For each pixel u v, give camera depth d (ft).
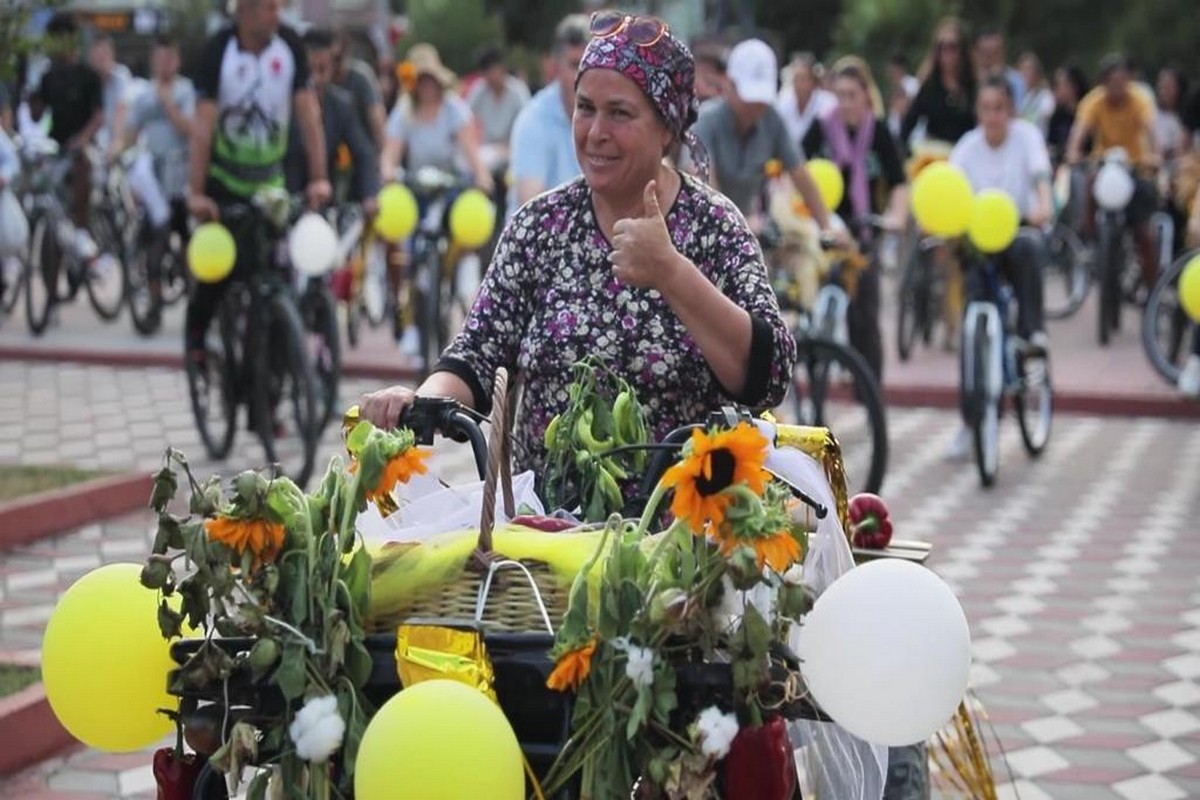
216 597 14.89
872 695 15.25
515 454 20.15
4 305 82.07
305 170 53.57
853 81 56.59
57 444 53.26
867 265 51.57
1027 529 44.60
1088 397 62.28
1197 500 48.26
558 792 15.31
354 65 75.15
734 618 14.83
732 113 46.26
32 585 37.68
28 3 43.98
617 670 14.80
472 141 68.80
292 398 46.34
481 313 20.35
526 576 15.51
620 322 19.60
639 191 19.70
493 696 14.79
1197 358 60.29
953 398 63.16
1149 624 36.45
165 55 73.87
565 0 182.70
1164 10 159.02
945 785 21.67
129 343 73.26
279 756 15.12
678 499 14.44
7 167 68.69
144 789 27.27
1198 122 98.89
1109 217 76.18
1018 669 33.50
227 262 46.52
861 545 21.85
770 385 18.48
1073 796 27.32
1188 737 29.99
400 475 15.30
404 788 13.97
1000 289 50.83
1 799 26.68
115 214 84.69
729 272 19.53
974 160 57.31
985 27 154.30
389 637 15.28
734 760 14.80
